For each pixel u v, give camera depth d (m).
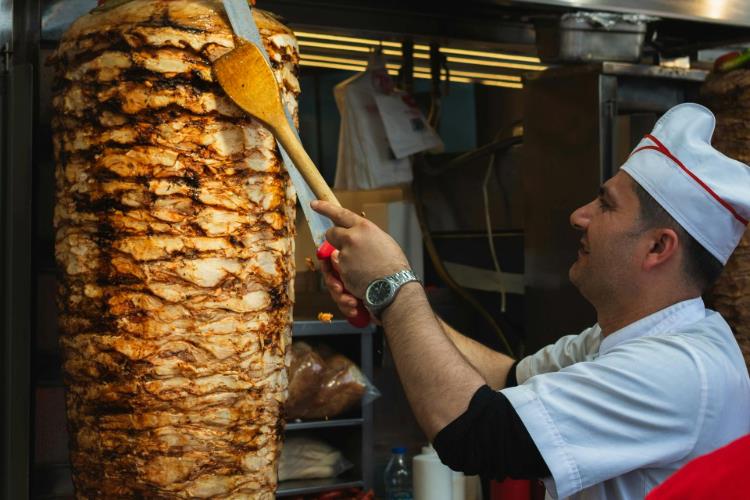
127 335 1.56
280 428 1.71
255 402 1.63
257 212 1.62
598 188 2.96
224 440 1.61
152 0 1.60
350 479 2.89
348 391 2.83
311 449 2.89
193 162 1.56
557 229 3.12
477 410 1.53
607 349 1.72
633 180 1.69
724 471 0.74
